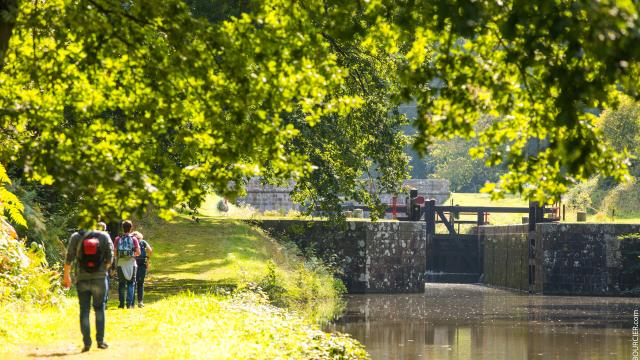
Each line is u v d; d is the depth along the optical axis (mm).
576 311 55500
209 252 59250
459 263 91000
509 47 13367
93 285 21250
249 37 15805
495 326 44938
